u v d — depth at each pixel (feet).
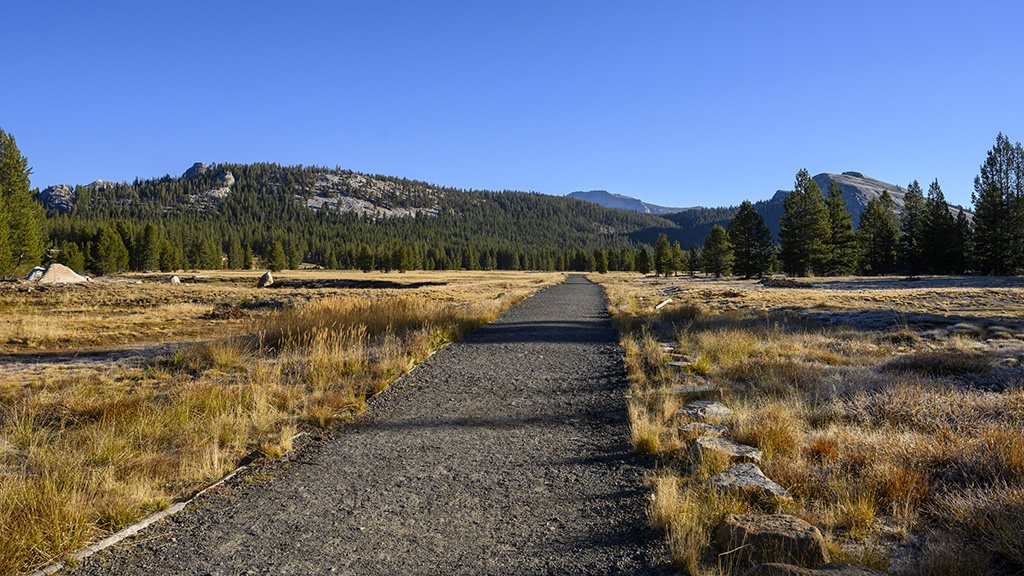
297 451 17.13
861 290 111.86
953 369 25.39
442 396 24.35
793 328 45.96
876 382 21.76
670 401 20.20
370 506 12.86
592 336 44.83
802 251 205.67
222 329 52.49
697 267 357.00
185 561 10.25
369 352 34.73
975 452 13.24
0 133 173.68
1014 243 168.86
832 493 12.06
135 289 118.83
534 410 21.89
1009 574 8.70
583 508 12.59
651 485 13.69
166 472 14.58
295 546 10.84
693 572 9.22
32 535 10.22
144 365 33.60
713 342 34.42
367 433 19.02
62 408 21.17
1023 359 27.94
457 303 82.94
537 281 214.90
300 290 134.72
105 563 10.15
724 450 14.53
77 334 50.62
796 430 16.21
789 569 8.13
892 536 10.31
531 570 9.82
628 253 513.45
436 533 11.41
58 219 499.51
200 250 420.36
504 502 13.03
